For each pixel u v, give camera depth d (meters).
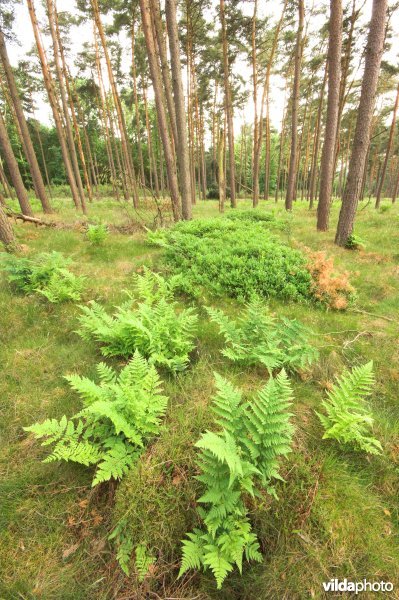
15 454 3.17
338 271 7.26
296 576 2.27
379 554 2.36
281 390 2.86
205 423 3.04
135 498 2.54
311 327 5.19
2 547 2.53
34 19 14.34
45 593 2.30
